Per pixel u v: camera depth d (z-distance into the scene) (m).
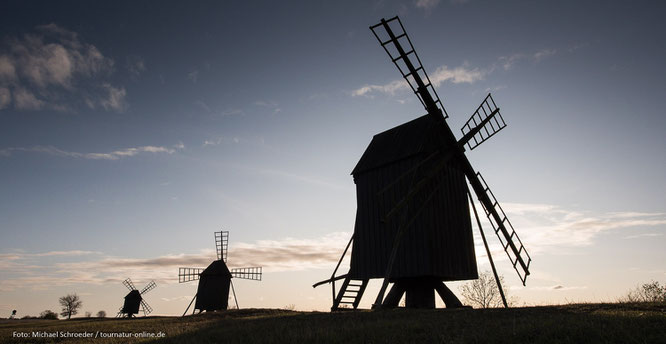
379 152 27.06
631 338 10.53
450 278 24.83
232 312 27.78
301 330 14.09
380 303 21.03
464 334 12.10
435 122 25.14
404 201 22.47
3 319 68.31
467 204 26.89
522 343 10.95
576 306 17.36
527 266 27.25
